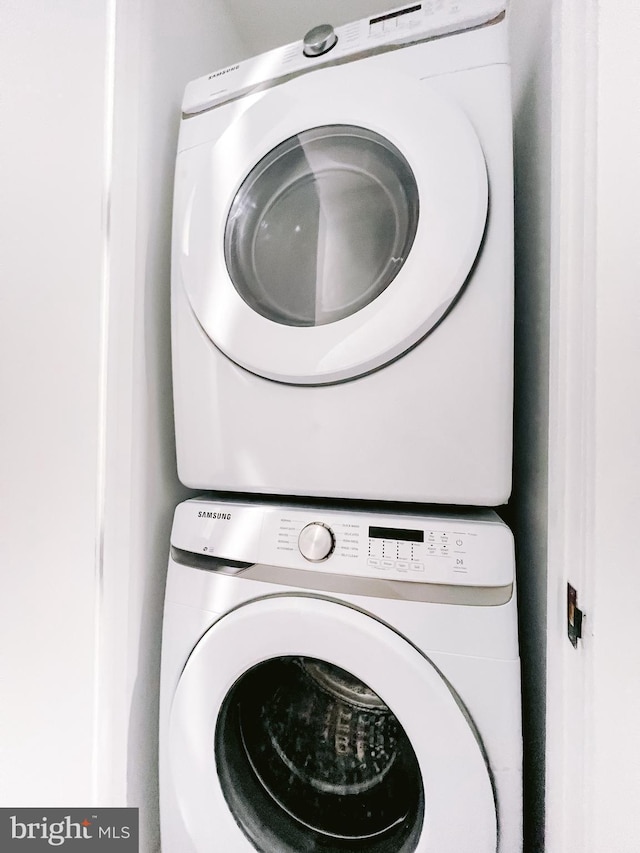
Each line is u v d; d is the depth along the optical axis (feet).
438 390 2.05
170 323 2.97
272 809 2.44
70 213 2.38
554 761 1.72
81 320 2.43
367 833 2.28
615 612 1.38
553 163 1.90
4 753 2.14
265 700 2.53
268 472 2.32
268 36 4.10
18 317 2.18
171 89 3.03
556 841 1.66
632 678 1.36
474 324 2.01
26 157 2.20
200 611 2.29
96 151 2.51
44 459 2.28
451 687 1.88
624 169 1.38
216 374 2.45
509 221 2.04
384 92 2.22
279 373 2.22
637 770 1.36
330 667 2.41
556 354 1.76
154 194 2.84
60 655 2.32
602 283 1.41
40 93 2.25
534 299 2.47
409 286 2.03
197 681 2.22
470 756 1.83
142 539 2.70
